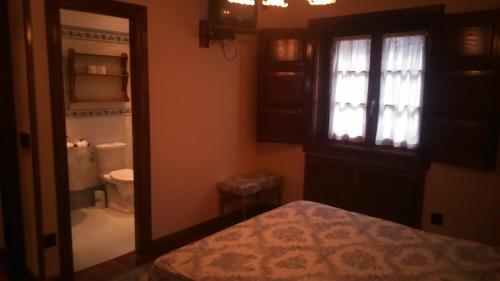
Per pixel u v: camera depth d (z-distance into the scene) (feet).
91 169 14.12
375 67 11.64
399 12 10.69
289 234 6.91
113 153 14.26
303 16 12.82
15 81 8.51
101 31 13.87
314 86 12.73
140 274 9.25
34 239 8.61
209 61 11.81
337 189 12.62
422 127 10.61
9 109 8.57
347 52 12.27
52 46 8.06
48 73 8.11
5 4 8.31
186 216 11.75
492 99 9.23
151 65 10.11
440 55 10.00
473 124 9.55
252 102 13.70
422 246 6.53
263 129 13.62
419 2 10.36
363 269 5.67
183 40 10.88
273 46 12.98
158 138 10.57
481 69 9.39
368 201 11.96
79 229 12.01
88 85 13.79
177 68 10.82
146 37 9.86
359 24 11.57
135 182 10.43
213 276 5.34
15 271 9.08
